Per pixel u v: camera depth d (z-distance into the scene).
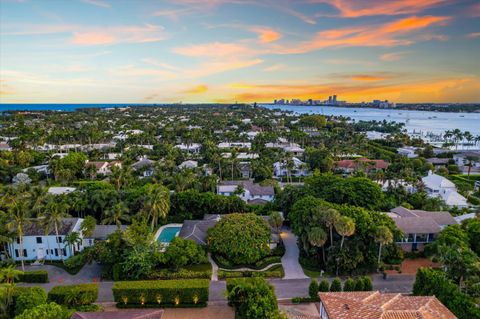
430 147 162.25
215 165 124.38
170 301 48.62
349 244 57.00
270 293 42.25
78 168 120.44
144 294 48.25
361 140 185.38
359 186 72.25
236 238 59.34
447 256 46.34
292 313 46.16
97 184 89.75
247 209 81.69
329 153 135.75
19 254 62.75
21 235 59.78
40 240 62.88
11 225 58.12
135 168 124.50
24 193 69.31
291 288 53.19
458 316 39.75
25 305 41.84
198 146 173.12
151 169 123.88
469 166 127.56
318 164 130.25
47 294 46.53
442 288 43.38
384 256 58.62
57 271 59.00
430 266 59.88
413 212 72.69
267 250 60.72
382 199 72.88
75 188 94.56
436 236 65.19
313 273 57.97
